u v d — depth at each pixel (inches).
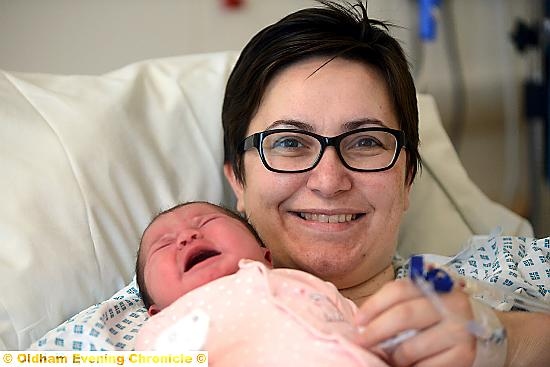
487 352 35.5
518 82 97.7
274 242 48.9
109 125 53.2
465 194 65.7
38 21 80.0
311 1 90.4
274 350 34.7
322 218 47.6
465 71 96.0
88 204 49.2
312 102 47.0
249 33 89.5
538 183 89.9
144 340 38.5
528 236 65.5
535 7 90.3
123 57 84.7
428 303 33.5
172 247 42.5
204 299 38.2
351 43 48.1
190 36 87.2
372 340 33.7
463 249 56.3
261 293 37.3
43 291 44.8
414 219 63.4
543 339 41.6
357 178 46.7
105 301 46.6
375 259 49.0
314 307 36.5
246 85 50.4
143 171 54.2
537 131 88.7
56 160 49.3
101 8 82.4
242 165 51.5
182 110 58.2
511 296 46.9
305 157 47.5
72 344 41.1
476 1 95.2
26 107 51.4
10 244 44.9
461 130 97.1
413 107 51.3
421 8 90.0
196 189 57.1
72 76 56.9
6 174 47.3
